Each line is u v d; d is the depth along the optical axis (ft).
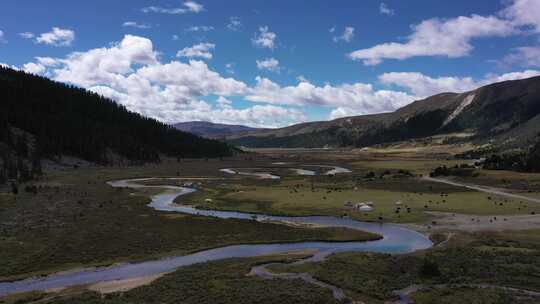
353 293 157.48
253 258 205.67
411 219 297.94
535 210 320.91
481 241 231.50
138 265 198.90
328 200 380.37
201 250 225.15
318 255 212.84
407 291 159.43
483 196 392.47
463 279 169.17
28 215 295.07
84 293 159.53
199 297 153.28
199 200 396.37
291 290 158.92
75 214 305.53
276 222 296.71
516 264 186.39
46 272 186.50
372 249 226.99
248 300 150.20
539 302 143.74
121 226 272.92
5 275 182.60
